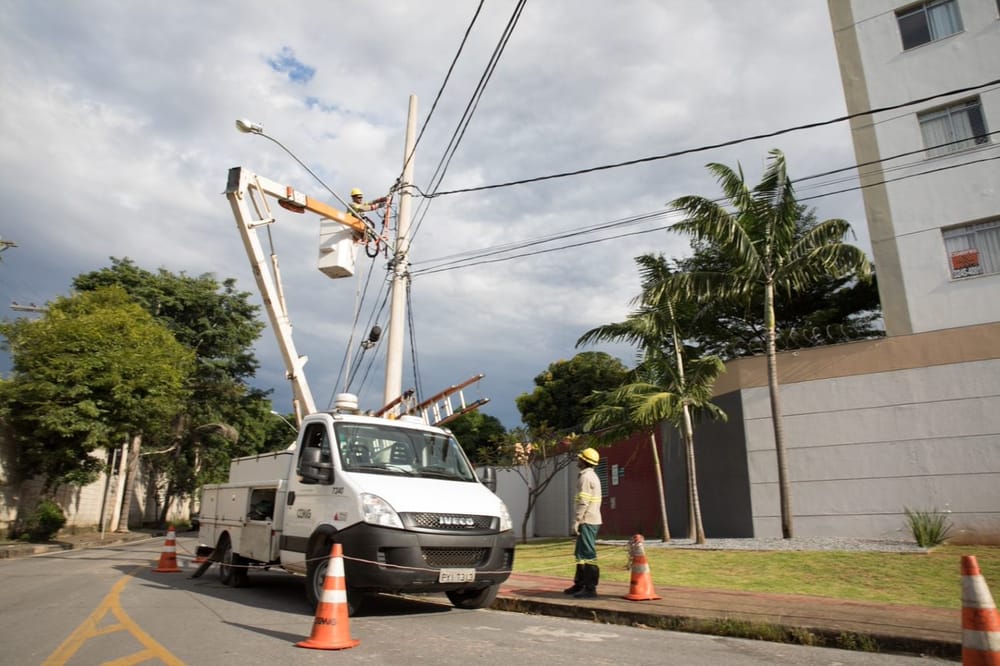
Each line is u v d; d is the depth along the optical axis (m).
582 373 35.78
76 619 7.20
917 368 15.12
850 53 18.56
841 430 15.57
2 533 22.25
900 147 17.42
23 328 22.47
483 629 6.70
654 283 16.42
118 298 26.94
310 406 12.65
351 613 7.41
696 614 6.95
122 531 32.06
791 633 6.21
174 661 5.15
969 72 17.05
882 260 16.97
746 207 15.20
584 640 6.15
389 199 15.61
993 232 16.09
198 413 38.12
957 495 14.24
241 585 10.42
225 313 39.03
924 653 5.63
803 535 15.44
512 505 28.42
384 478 7.68
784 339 19.42
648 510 20.84
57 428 20.88
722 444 17.36
